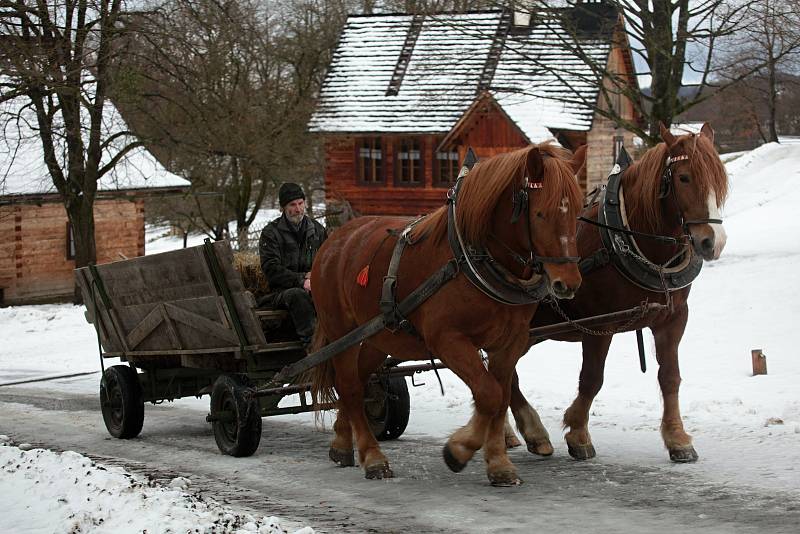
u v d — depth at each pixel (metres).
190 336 9.40
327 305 8.20
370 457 7.74
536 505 6.62
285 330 9.16
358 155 40.50
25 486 7.09
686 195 7.46
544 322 8.38
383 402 9.35
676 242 7.70
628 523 6.09
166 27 24.33
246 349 8.73
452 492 7.11
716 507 6.41
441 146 37.72
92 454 9.36
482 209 6.64
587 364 8.05
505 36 23.03
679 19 20.52
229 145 30.23
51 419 11.77
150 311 9.78
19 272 29.59
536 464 7.95
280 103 35.28
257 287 9.43
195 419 11.69
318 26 44.53
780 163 40.50
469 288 6.72
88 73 25.44
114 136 26.58
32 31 21.92
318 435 10.10
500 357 7.07
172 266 9.23
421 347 7.48
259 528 5.81
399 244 7.36
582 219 7.73
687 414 9.81
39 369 17.52
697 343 14.67
